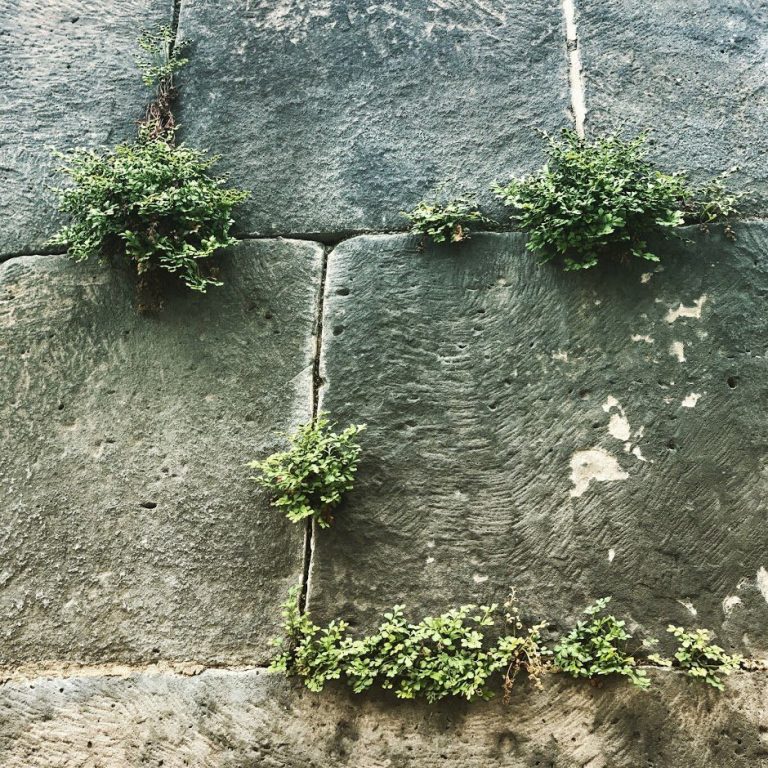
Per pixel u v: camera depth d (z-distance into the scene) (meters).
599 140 2.92
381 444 2.79
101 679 2.60
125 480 2.82
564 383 2.82
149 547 2.74
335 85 3.36
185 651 2.62
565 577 2.61
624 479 2.70
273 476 2.68
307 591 2.66
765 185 3.03
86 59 3.47
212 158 3.13
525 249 3.00
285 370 2.94
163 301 3.04
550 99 3.25
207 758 2.49
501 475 2.74
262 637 2.62
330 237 3.13
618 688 2.50
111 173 2.93
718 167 3.08
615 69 3.28
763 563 2.58
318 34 3.46
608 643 2.48
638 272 2.91
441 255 3.04
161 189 2.95
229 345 2.98
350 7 3.50
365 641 2.52
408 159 3.20
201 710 2.54
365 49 3.41
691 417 2.74
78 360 2.99
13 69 3.46
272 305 3.03
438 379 2.87
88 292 3.07
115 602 2.68
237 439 2.85
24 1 3.57
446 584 2.63
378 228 3.11
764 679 2.47
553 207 2.87
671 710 2.46
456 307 2.96
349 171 3.20
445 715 2.51
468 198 3.09
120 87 3.42
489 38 3.38
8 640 2.66
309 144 3.26
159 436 2.87
